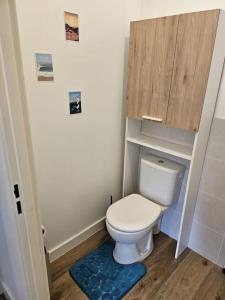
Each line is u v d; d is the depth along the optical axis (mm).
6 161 745
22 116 724
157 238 2086
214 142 1592
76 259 1821
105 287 1590
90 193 1948
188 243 1987
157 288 1604
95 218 2100
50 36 1292
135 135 2023
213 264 1823
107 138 1904
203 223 1829
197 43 1297
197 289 1605
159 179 1854
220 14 1190
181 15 1315
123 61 1774
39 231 943
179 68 1412
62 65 1400
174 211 2014
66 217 1811
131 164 2107
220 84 1475
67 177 1695
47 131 1454
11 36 624
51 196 1636
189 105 1432
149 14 1731
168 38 1410
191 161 1543
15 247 971
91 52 1533
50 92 1391
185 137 1780
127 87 1753
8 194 817
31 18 1191
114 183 2164
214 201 1713
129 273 1699
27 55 1228
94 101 1679
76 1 1348
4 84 656
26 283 1005
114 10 1567
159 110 1598
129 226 1582
